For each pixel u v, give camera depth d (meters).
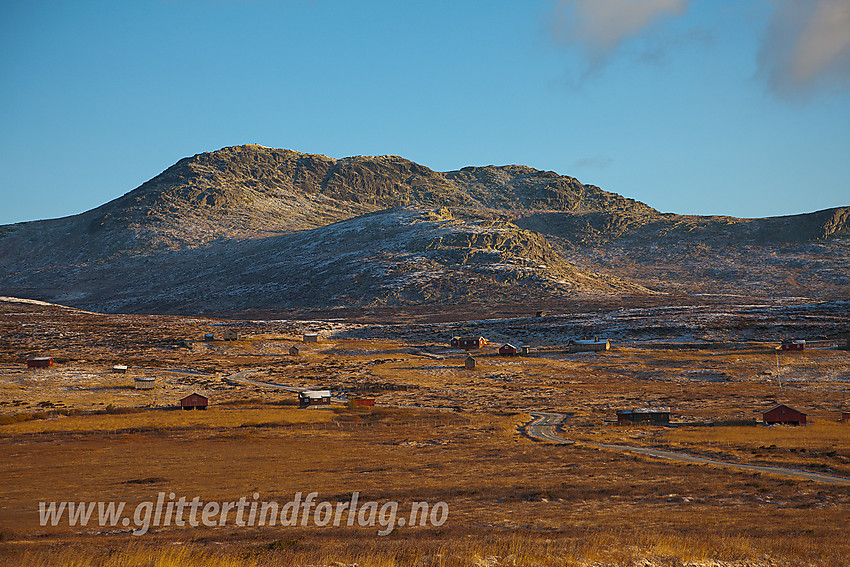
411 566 25.81
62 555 28.19
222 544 32.19
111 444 80.38
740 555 27.38
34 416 102.75
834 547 29.30
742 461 64.06
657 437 83.00
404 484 53.06
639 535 31.20
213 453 73.44
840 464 60.78
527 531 34.25
